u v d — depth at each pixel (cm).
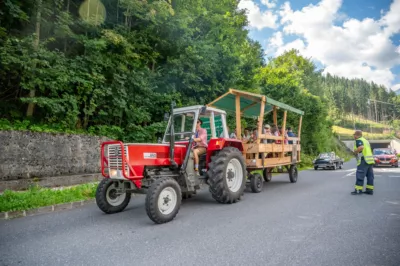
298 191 912
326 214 586
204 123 786
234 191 727
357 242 411
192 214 601
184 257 362
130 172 552
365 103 14862
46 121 1041
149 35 1325
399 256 359
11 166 825
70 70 996
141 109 1234
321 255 363
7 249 403
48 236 463
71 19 1066
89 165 1035
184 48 1416
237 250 383
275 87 2533
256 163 853
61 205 680
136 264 344
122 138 1185
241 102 1012
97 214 620
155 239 438
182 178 657
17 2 932
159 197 530
